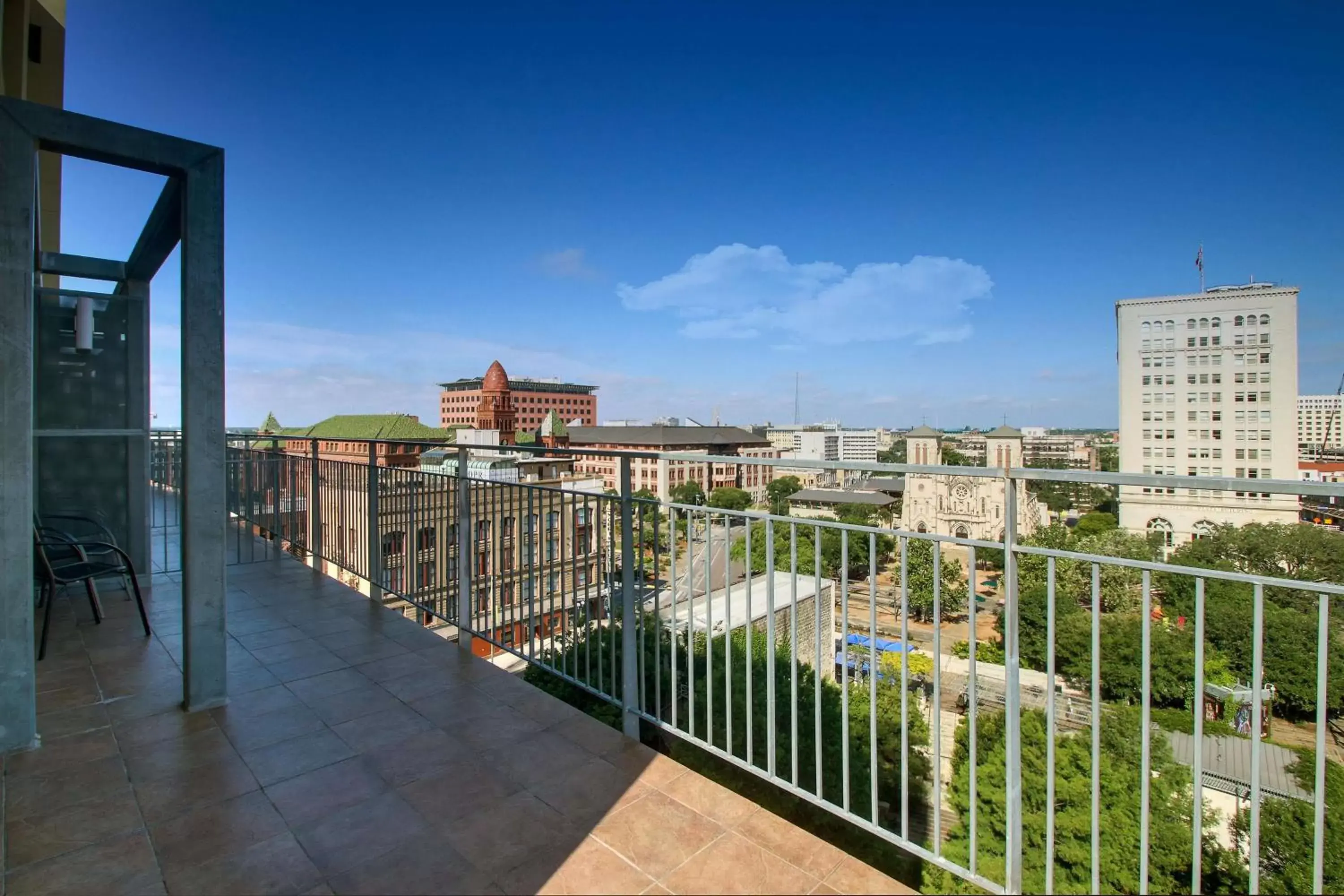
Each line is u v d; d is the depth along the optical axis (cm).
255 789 238
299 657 370
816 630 219
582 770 255
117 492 498
